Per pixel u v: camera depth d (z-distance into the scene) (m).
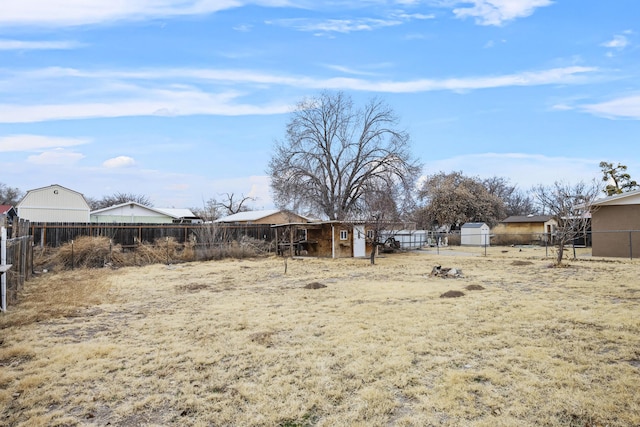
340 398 3.80
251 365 4.75
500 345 5.22
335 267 16.67
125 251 19.64
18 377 4.45
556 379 4.07
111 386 4.20
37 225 18.53
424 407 3.57
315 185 29.64
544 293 9.09
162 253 19.67
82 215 31.00
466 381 4.09
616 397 3.62
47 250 17.61
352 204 29.98
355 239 22.47
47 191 29.72
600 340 5.33
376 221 18.39
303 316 7.20
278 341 5.68
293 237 23.69
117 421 3.47
